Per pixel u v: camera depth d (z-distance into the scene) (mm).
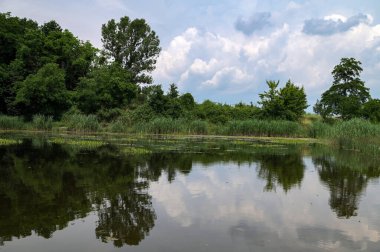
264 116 59469
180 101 59281
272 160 23047
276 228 9641
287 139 44406
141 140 36906
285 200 12648
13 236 8781
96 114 57094
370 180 16672
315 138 47250
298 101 63062
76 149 26359
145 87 74312
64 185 14266
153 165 19750
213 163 21141
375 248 8383
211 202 12141
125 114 55594
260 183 15555
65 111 57094
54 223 9734
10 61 60562
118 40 74750
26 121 53688
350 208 11758
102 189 13719
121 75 63906
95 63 67188
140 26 76062
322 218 10609
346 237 9062
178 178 16234
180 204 11820
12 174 16281
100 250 7992
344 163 22297
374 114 63281
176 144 32875
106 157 22375
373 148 28484
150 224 9750
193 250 8031
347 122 34312
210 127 51625
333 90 69875
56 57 60562
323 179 16812
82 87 59438
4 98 54438
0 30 57250
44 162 19781
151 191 13555
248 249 8172
